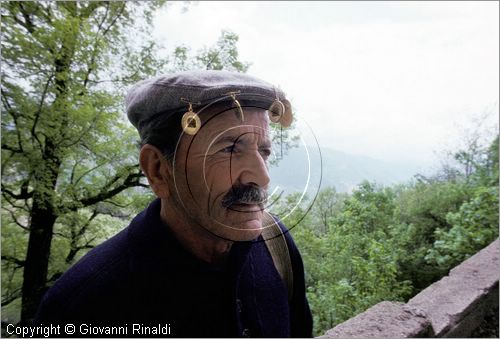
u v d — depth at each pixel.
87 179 5.74
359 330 1.29
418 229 5.47
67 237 6.48
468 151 5.89
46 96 4.59
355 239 3.47
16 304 6.49
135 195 3.77
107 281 0.57
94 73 4.67
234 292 0.60
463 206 3.68
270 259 0.74
